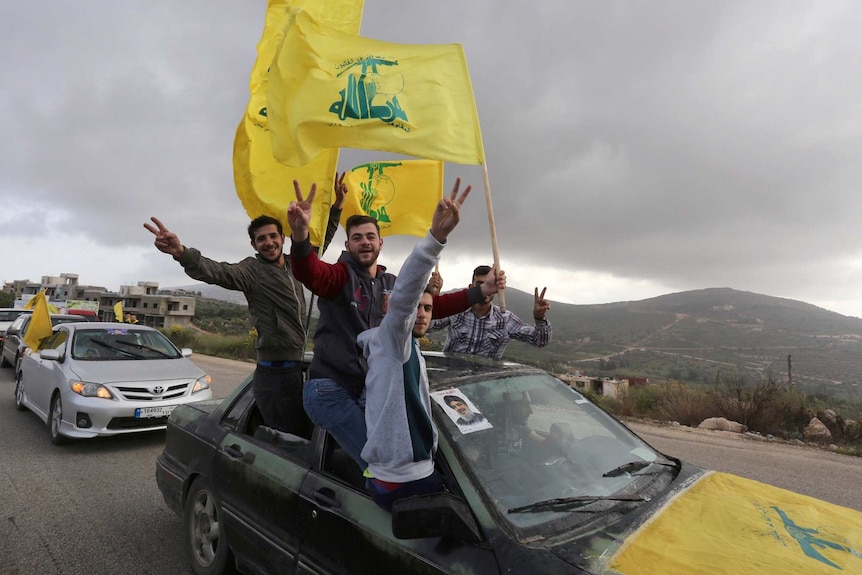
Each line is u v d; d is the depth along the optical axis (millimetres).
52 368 8039
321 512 2658
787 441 9234
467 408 2699
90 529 4703
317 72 3730
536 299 4801
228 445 3623
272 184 4254
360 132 3699
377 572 2322
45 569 3969
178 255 3324
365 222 2859
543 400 3072
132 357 8391
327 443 2918
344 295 2738
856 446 9000
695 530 2238
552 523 2184
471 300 3398
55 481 5961
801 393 11547
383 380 2291
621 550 2035
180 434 4250
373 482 2371
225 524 3441
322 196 4062
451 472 2350
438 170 5664
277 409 3611
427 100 3795
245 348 24688
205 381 8211
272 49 4434
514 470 2469
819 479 6676
